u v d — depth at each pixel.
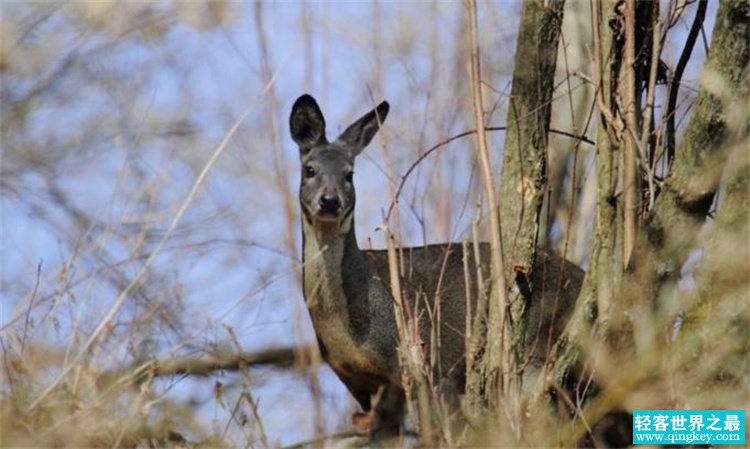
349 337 13.95
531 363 13.06
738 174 11.20
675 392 11.50
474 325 12.47
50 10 14.36
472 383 12.05
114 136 15.11
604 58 12.28
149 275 13.62
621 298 11.57
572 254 16.22
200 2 16.50
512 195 12.37
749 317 11.25
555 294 13.70
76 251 12.68
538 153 12.35
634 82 12.11
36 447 11.07
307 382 13.64
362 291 14.02
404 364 12.20
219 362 12.62
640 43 12.34
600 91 12.15
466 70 17.48
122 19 15.15
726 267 11.25
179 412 12.09
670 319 11.63
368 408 14.20
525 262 12.30
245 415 12.02
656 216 11.43
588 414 11.75
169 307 13.60
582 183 16.39
